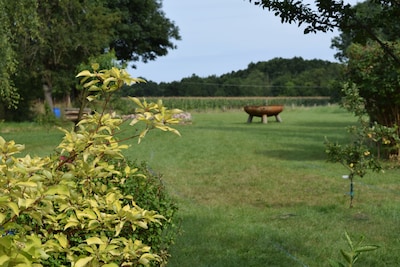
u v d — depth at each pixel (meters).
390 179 10.96
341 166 13.04
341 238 6.53
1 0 16.28
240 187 10.52
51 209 2.41
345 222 7.37
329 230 6.93
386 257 5.76
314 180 11.06
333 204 8.54
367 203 8.66
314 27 3.57
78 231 3.16
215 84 95.75
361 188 10.05
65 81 32.19
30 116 35.38
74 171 2.83
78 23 31.59
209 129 27.11
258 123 33.44
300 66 109.50
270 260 5.69
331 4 3.49
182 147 18.17
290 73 107.06
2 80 17.78
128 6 46.31
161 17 48.50
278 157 15.23
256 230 6.93
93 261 2.58
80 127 2.96
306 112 52.75
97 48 31.73
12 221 2.34
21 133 25.84
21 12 17.22
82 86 2.79
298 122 34.25
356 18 3.58
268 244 6.31
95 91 2.88
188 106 61.72
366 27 3.57
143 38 47.59
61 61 32.12
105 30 33.19
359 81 13.05
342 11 3.50
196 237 6.59
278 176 11.71
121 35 45.12
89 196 3.16
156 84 92.62
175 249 6.02
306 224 7.27
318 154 15.74
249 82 97.88
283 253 5.93
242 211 8.23
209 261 5.67
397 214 7.79
